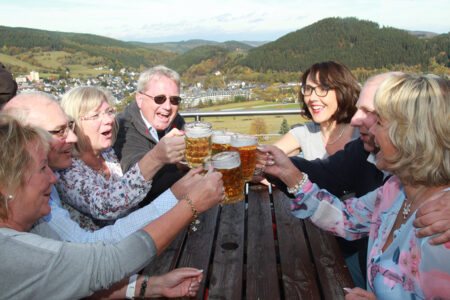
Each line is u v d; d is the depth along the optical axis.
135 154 2.20
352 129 2.39
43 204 1.02
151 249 1.02
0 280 0.84
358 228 1.47
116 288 1.29
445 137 0.92
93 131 1.73
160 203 1.39
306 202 1.51
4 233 0.90
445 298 0.90
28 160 0.95
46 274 0.87
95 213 1.57
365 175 1.79
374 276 1.13
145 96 2.40
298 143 2.65
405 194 1.18
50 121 1.35
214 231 1.75
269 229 1.74
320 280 1.29
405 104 0.97
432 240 0.90
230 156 1.34
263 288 1.26
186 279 1.31
